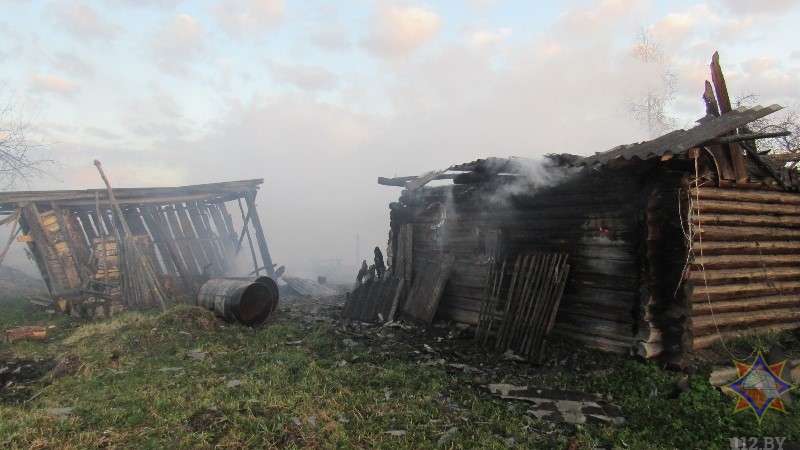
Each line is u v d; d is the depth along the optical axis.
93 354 7.95
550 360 7.78
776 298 8.30
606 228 7.87
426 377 6.95
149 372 7.11
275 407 5.39
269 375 6.77
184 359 7.85
